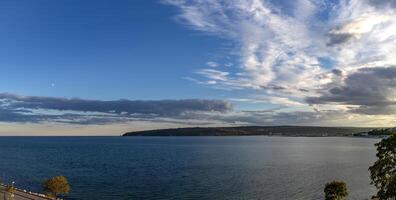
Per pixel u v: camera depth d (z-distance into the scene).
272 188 149.50
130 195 136.00
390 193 55.84
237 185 156.88
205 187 152.25
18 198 118.56
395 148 56.25
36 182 173.38
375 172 57.69
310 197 132.25
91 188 151.00
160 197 132.62
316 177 180.75
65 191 120.06
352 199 127.12
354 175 187.88
